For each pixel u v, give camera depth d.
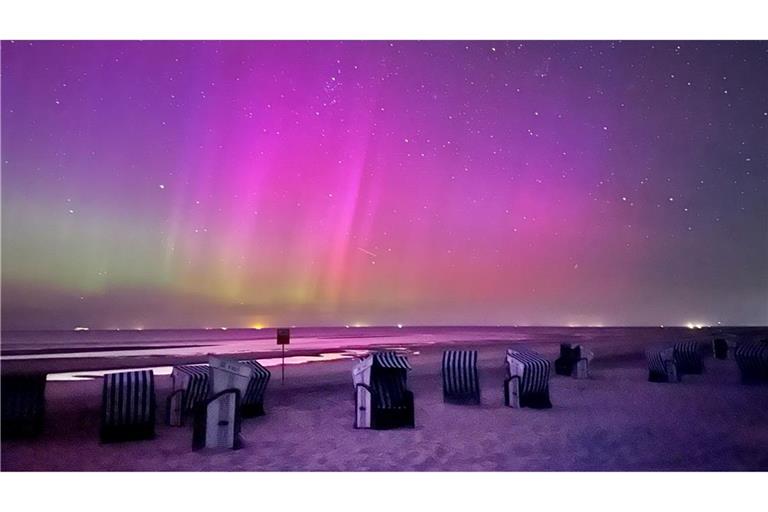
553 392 13.07
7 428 8.49
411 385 14.73
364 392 9.16
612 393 12.88
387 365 9.24
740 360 14.79
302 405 11.48
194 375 9.77
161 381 14.82
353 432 8.78
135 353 34.16
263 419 9.89
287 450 7.65
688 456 7.34
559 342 44.34
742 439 8.25
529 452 7.50
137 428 8.34
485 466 6.87
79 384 15.20
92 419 9.98
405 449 7.68
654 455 7.37
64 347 46.25
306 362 23.16
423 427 9.08
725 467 6.88
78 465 7.01
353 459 7.20
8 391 8.54
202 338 77.56
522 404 10.91
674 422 9.43
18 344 55.59
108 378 8.24
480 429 8.91
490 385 14.45
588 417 9.87
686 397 12.23
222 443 7.70
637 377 16.31
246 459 7.23
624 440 8.16
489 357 24.80
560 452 7.51
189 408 9.70
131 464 7.03
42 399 8.76
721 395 12.52
